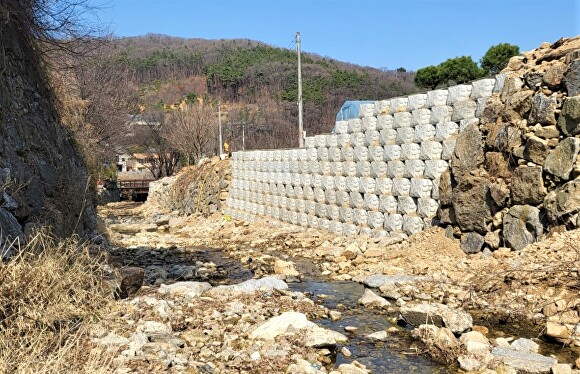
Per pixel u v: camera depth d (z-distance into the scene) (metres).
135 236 17.08
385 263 9.84
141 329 5.52
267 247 13.26
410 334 6.02
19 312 4.60
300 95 22.36
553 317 6.06
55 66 10.32
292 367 4.72
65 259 5.82
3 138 6.33
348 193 13.30
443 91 10.56
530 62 9.41
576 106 7.82
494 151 9.19
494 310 6.61
